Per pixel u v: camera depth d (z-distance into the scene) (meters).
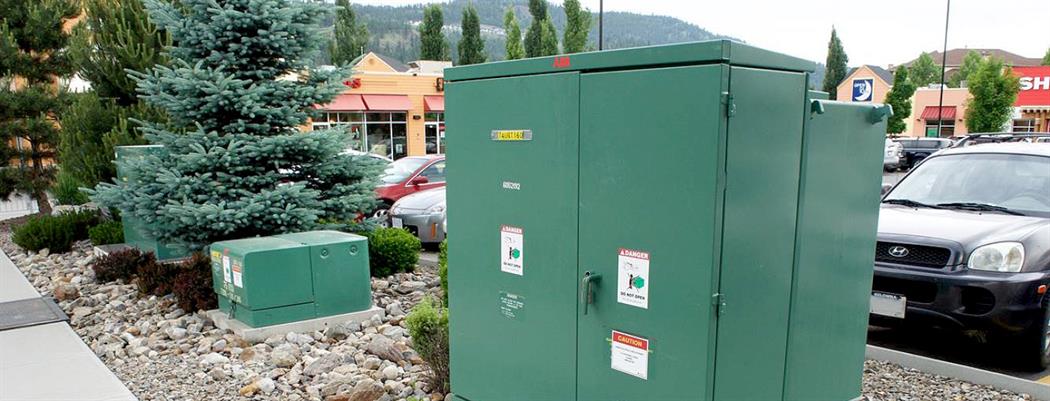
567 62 2.59
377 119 31.19
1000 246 4.48
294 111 7.08
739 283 2.40
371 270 7.68
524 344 2.97
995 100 37.12
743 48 2.23
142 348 5.24
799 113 2.58
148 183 6.91
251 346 5.28
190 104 6.70
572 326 2.75
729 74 2.21
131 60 9.02
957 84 81.75
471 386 3.30
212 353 5.07
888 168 28.58
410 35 174.25
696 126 2.24
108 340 5.51
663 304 2.42
